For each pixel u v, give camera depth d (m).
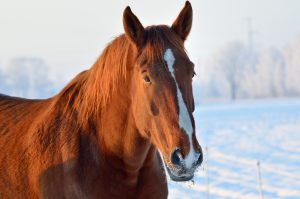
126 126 5.40
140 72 4.91
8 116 6.66
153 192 5.73
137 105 5.08
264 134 33.09
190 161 4.52
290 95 113.50
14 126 6.43
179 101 4.67
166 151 4.74
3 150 6.23
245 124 41.34
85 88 5.92
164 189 5.89
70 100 6.01
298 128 36.06
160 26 5.16
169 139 4.66
